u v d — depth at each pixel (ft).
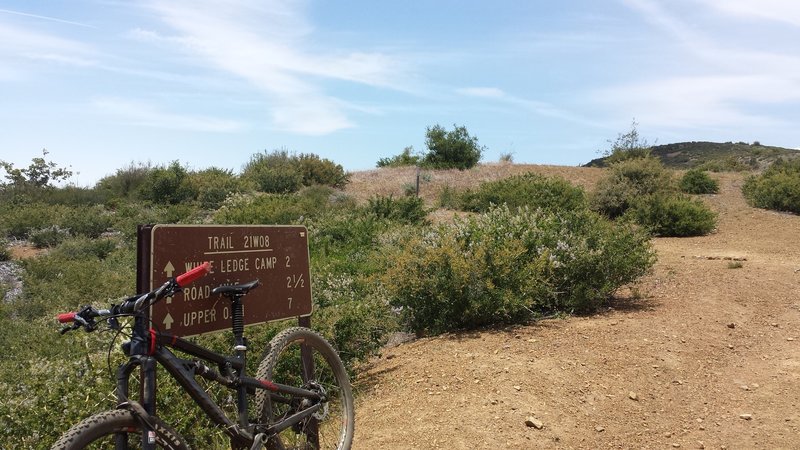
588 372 20.65
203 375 11.38
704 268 37.99
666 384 20.47
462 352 22.57
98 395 15.70
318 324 21.49
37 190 86.12
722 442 16.93
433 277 26.37
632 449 16.37
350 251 45.98
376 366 22.75
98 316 10.13
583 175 95.91
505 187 70.69
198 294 12.85
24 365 22.43
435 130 113.29
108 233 67.87
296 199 72.79
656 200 57.57
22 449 15.30
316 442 14.51
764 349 24.07
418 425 16.84
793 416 18.47
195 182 85.46
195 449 14.83
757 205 67.46
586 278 28.48
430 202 82.89
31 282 44.91
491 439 16.02
